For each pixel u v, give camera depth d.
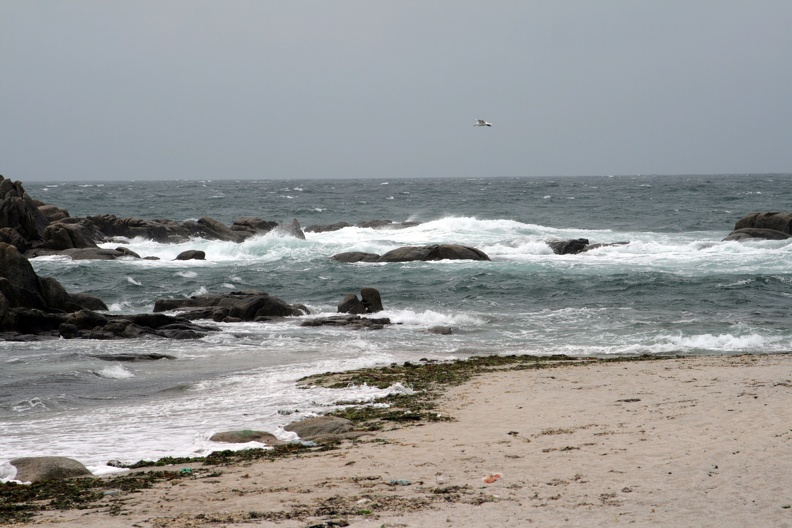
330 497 16.12
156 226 93.94
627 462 18.11
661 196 194.50
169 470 19.17
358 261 78.31
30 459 19.52
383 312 52.25
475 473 17.80
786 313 49.97
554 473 17.50
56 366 35.91
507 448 20.12
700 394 26.19
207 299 52.69
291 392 29.86
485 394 28.22
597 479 16.86
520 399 27.02
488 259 77.81
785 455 18.02
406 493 16.28
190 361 37.56
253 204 176.12
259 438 22.52
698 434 20.47
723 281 60.41
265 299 51.12
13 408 27.83
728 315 49.34
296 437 23.03
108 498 16.62
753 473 16.75
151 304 56.28
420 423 23.83
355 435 22.44
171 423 25.31
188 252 81.56
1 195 85.00
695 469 17.27
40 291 48.94
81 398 29.53
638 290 58.38
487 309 53.72
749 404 23.98
